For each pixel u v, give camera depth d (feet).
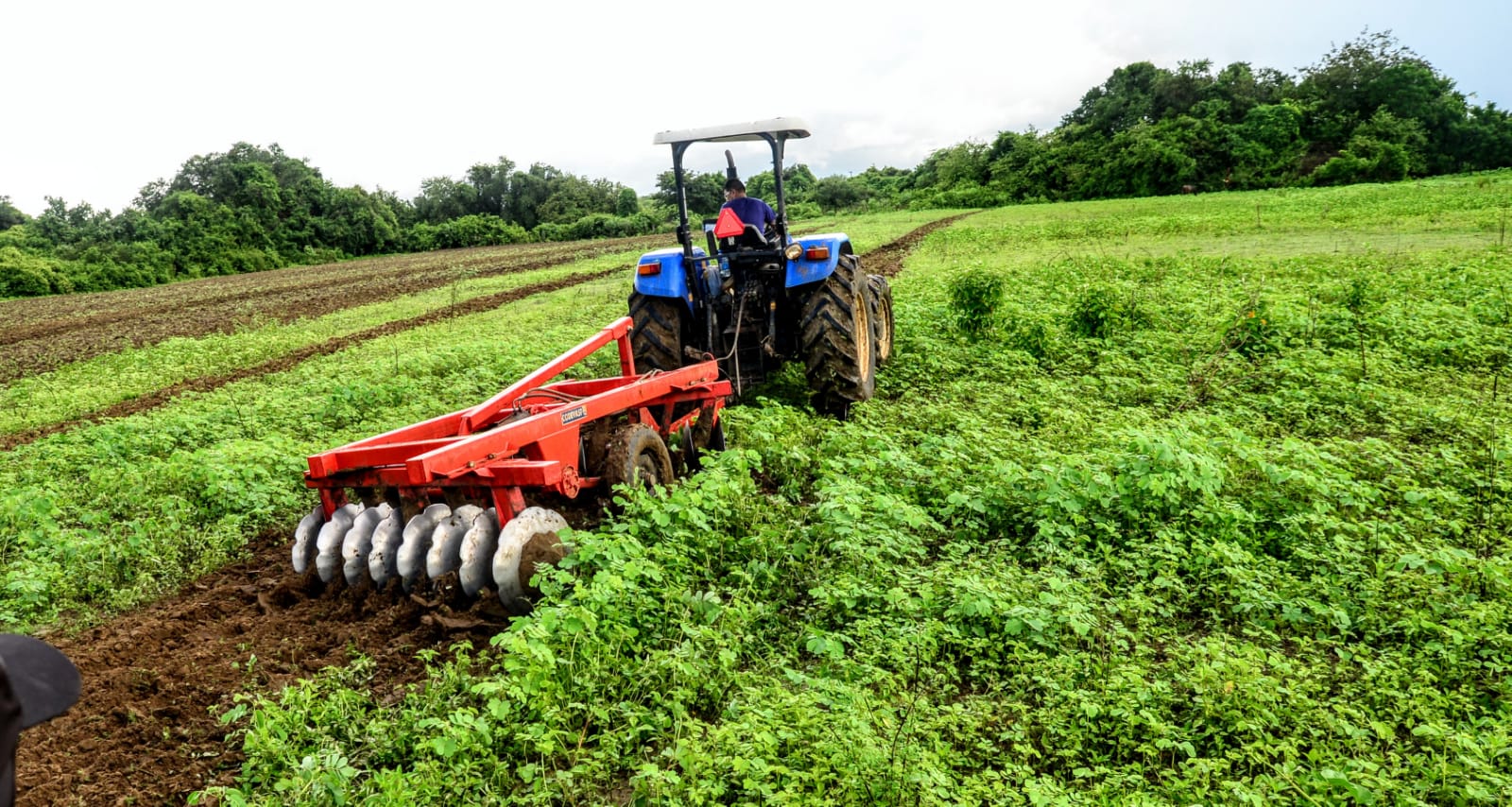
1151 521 17.25
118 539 20.43
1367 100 207.41
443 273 109.81
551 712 11.31
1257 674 11.93
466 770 10.79
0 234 165.07
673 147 25.86
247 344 54.24
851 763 10.39
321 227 197.77
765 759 10.75
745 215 26.32
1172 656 13.61
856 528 16.57
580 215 248.73
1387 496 18.60
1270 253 63.00
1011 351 32.04
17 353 62.64
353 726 12.18
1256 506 17.92
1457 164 204.95
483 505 16.29
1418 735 11.18
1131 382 27.48
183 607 17.51
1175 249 69.87
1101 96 246.68
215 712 13.32
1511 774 10.45
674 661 11.98
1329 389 25.40
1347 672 12.90
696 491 17.12
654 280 26.13
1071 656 13.16
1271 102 217.15
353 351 47.60
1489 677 12.35
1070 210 156.97
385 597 16.16
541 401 20.76
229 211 175.11
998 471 18.56
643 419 19.77
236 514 21.59
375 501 17.89
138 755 12.50
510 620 13.79
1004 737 11.53
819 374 25.43
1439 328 31.45
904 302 43.96
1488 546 16.20
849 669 12.70
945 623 14.01
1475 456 19.92
